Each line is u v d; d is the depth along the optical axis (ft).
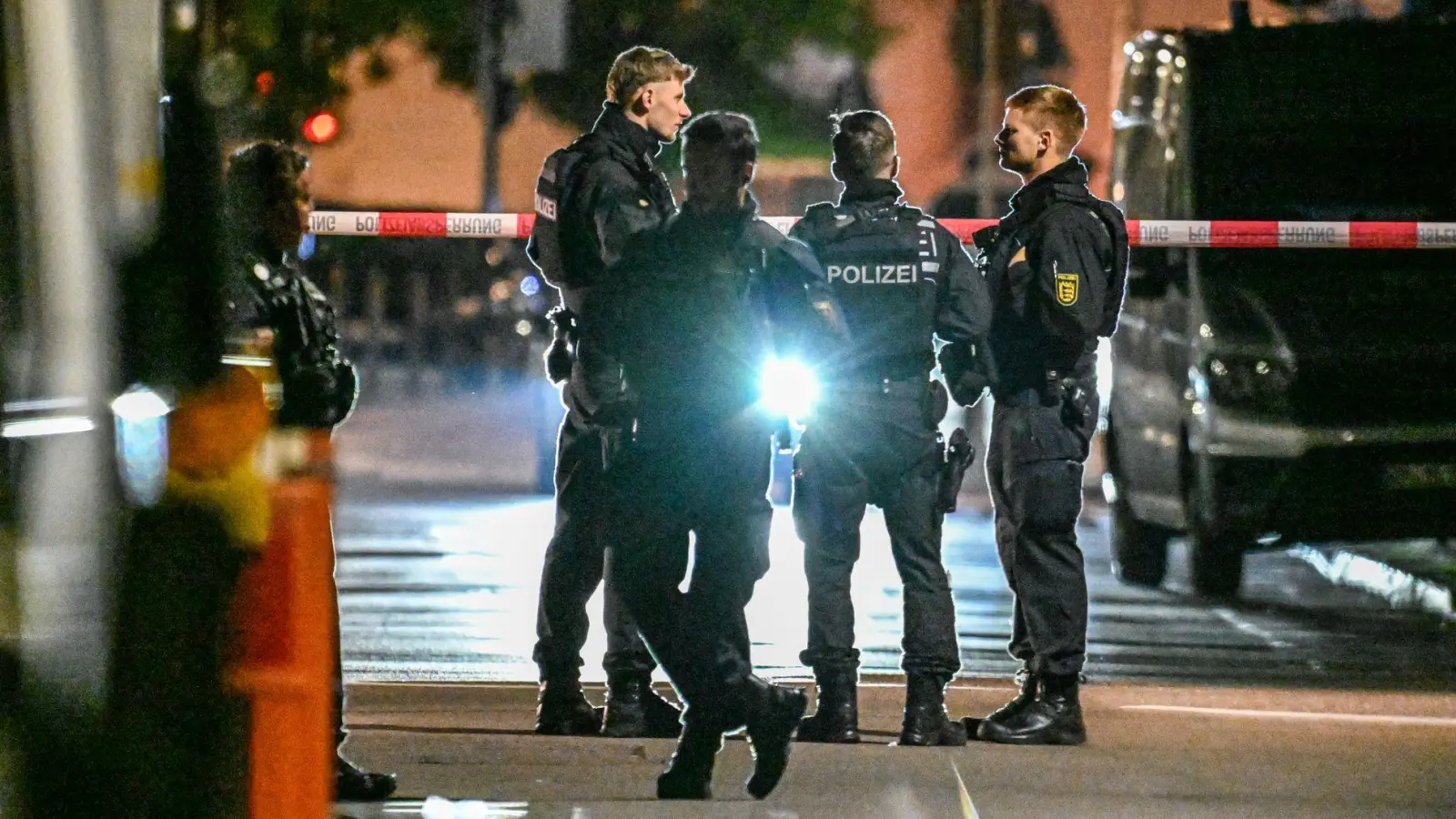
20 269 46.57
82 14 46.57
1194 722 92.58
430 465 256.11
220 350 51.06
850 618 85.56
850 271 82.84
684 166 70.08
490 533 178.60
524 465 256.52
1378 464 131.64
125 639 46.34
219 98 54.29
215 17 61.62
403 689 98.27
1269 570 164.76
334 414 70.13
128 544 46.52
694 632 69.92
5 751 45.68
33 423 46.39
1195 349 135.74
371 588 143.23
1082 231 83.97
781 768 70.49
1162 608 139.44
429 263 530.27
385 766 80.18
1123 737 88.53
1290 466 131.95
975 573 157.38
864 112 83.76
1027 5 427.74
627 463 70.08
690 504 69.62
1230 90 138.31
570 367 84.64
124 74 47.62
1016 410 85.76
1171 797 76.79
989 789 77.51
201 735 46.57
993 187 361.10
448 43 266.57
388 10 256.32
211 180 52.80
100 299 47.09
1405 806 75.77
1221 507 134.31
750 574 70.38
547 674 86.94
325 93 252.42
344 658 113.29
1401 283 135.13
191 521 46.88
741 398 69.67
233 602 46.75
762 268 71.20
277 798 46.65
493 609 133.28
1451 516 132.05
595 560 86.12
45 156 46.47
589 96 296.30
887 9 428.97
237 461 47.44
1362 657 119.34
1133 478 148.46
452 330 478.18
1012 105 85.81
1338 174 136.98
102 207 47.24
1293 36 139.95
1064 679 86.74
